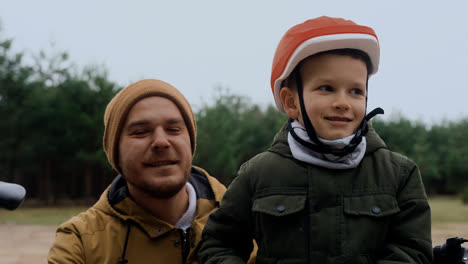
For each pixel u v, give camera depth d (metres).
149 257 1.78
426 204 1.54
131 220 1.79
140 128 1.66
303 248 1.55
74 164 29.53
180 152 1.67
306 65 1.58
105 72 28.66
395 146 36.78
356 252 1.50
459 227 14.57
